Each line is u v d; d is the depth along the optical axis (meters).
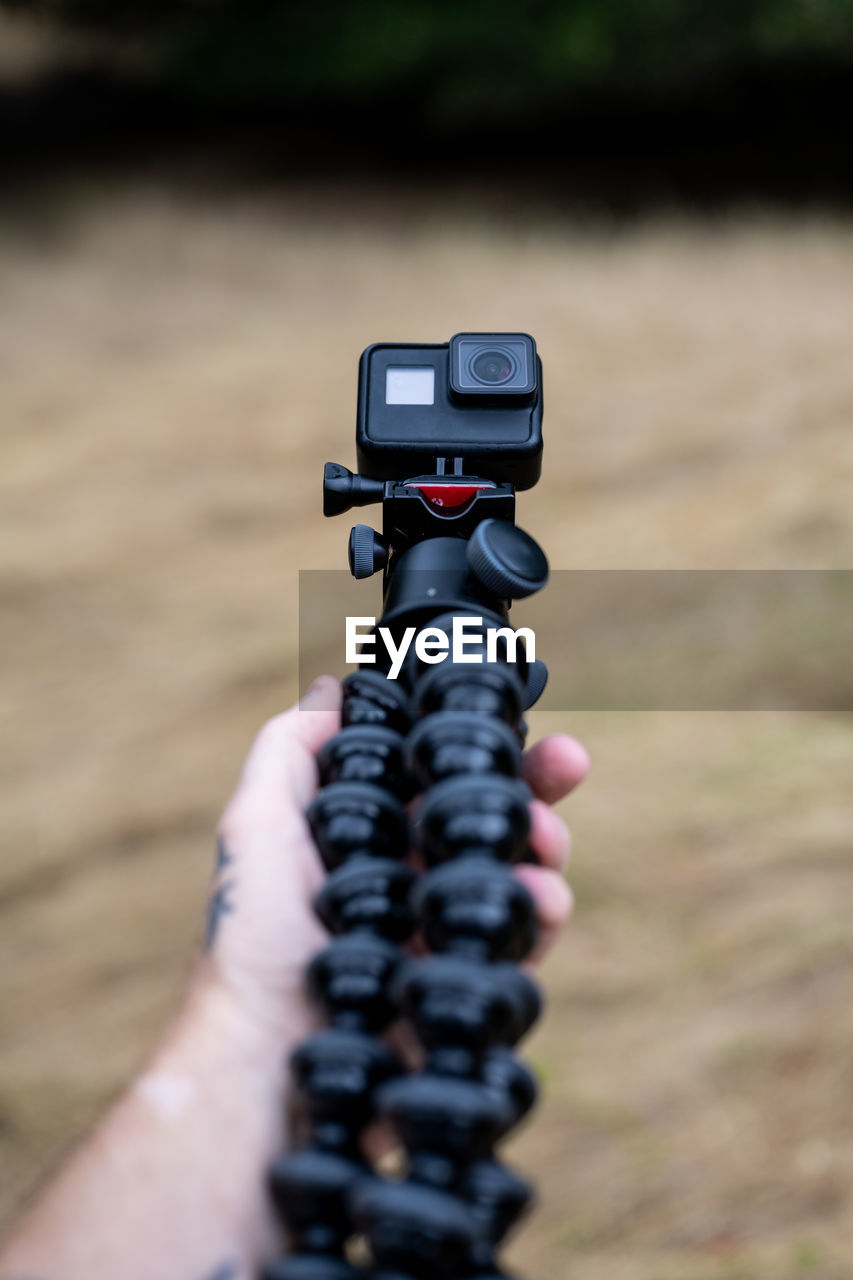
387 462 1.12
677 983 2.67
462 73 12.01
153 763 3.72
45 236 11.17
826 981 2.63
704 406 6.35
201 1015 0.94
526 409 1.12
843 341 6.96
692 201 11.71
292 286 9.66
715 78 11.82
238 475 6.11
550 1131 2.38
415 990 0.64
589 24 11.14
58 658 4.43
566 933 2.83
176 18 15.00
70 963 2.89
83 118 14.96
